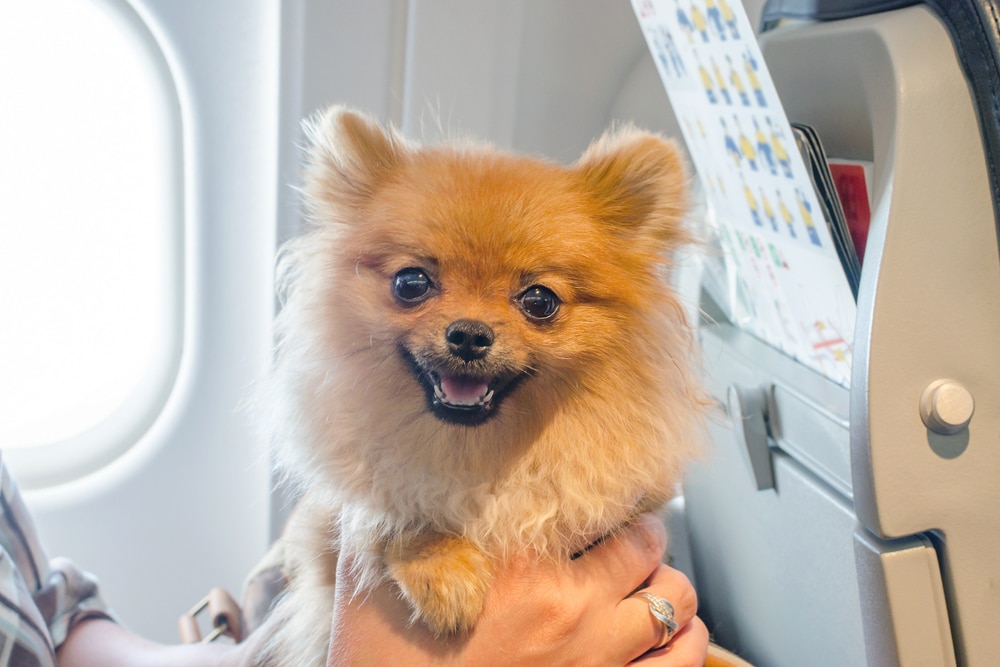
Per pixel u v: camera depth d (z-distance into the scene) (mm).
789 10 1035
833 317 908
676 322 970
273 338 1365
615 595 911
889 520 708
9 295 1456
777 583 1079
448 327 821
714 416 1074
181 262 1533
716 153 1065
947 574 720
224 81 1434
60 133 1408
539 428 917
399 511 900
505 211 856
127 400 1571
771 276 1050
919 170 697
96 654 1188
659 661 904
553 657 846
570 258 864
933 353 704
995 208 696
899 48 716
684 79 1059
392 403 901
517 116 1557
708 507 1312
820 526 942
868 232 815
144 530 1614
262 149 1478
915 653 727
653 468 935
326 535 1039
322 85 1416
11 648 1012
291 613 1092
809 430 959
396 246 863
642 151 945
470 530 898
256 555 1690
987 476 709
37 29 1349
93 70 1395
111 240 1488
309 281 955
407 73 1443
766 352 1156
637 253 938
